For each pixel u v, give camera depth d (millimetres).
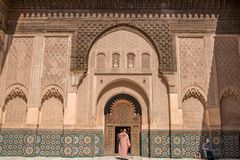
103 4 10664
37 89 9992
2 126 9750
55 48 10352
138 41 10508
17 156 9469
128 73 10227
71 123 9695
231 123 9766
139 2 10680
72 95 9906
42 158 9203
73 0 10641
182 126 9648
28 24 10562
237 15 10562
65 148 9500
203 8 10641
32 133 9617
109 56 10383
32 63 10219
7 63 10211
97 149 9664
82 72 10070
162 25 10508
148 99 10008
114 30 10578
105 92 10289
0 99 9906
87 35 10445
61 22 10562
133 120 10156
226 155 9453
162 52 10266
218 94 9906
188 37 10422
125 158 9172
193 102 9953
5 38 10406
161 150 9547
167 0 10633
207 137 9602
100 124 10000
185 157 9430
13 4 10695
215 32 10430
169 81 9992
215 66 10141
